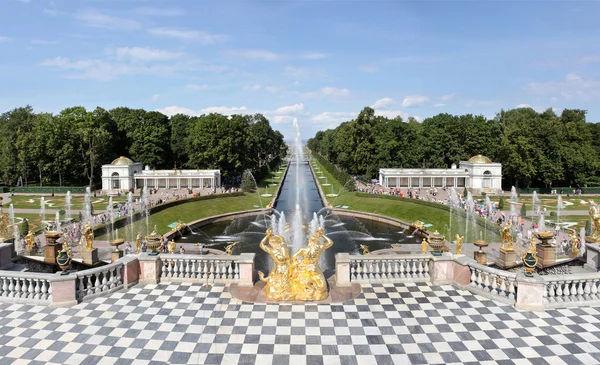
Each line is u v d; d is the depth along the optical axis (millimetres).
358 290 24141
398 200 92938
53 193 112000
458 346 18250
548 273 30094
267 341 18641
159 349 17984
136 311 21562
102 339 18781
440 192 118750
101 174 133375
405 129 141500
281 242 23422
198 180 125250
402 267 25703
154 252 26047
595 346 18125
